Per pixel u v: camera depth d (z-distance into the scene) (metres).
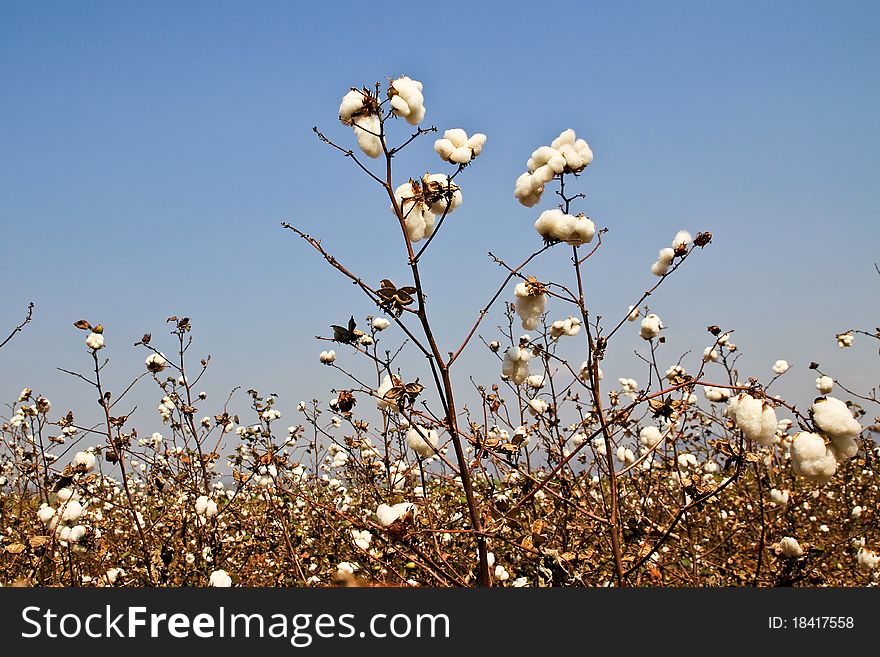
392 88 2.29
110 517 5.07
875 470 6.51
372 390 2.52
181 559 4.48
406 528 2.44
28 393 5.00
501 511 2.71
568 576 2.68
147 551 4.24
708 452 5.15
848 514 6.12
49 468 4.65
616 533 2.99
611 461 3.07
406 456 4.30
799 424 2.12
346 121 2.30
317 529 4.91
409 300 2.25
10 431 5.71
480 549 2.45
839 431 2.05
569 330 4.05
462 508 3.65
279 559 4.67
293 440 6.08
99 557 4.33
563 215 2.52
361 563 3.35
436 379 2.31
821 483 2.07
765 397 2.22
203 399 5.81
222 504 5.30
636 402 2.74
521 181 2.81
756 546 4.30
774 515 4.53
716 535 4.64
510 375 2.81
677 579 4.01
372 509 4.77
